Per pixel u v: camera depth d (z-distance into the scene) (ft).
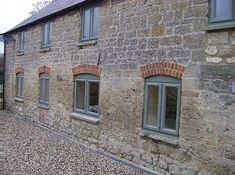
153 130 13.08
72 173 12.80
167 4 12.37
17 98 29.50
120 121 14.89
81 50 18.31
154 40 12.98
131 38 14.25
